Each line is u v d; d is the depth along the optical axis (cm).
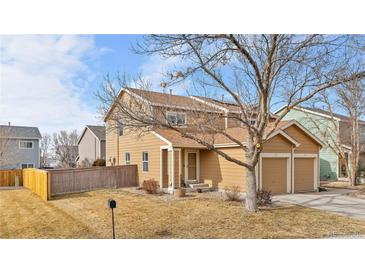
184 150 1773
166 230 873
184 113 1191
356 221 969
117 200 1414
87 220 1036
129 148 2077
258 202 1230
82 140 3900
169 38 872
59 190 1742
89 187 1847
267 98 1041
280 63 1060
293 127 1698
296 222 951
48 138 5234
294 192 1678
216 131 1091
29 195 1800
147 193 1619
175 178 1622
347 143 2384
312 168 1784
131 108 1038
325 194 1614
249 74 1134
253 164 1092
